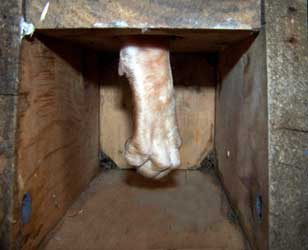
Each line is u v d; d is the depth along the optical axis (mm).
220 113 927
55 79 676
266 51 538
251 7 552
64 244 668
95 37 644
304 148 537
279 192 533
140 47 613
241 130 698
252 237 635
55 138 685
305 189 535
